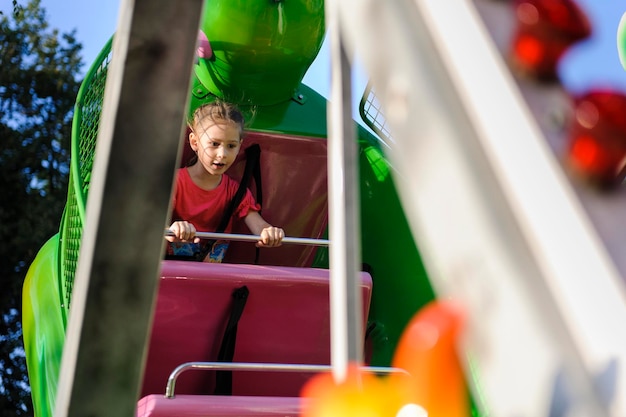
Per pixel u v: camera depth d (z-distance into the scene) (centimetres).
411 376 74
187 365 200
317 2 332
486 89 66
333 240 114
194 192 300
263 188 333
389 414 85
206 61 340
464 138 66
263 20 324
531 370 60
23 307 336
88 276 97
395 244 329
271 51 331
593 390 56
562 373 58
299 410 202
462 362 72
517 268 61
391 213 332
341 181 112
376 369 204
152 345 236
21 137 1227
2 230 1149
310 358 248
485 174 64
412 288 316
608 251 58
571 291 58
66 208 326
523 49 68
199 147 296
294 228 337
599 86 66
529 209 62
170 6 90
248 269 244
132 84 92
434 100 67
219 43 331
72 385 100
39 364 280
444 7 70
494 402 63
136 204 95
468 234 64
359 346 112
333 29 111
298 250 333
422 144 68
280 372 247
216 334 241
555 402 58
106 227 96
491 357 63
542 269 60
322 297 249
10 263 1158
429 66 69
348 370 111
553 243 60
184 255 293
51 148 1249
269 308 245
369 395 87
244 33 327
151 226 97
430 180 68
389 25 71
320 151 339
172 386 197
